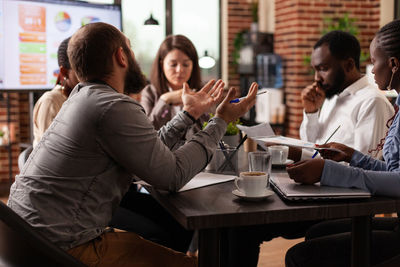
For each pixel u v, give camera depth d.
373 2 6.19
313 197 1.35
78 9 4.00
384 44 1.61
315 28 6.11
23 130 5.22
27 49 3.79
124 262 1.43
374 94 2.33
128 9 6.41
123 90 1.57
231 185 1.60
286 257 1.71
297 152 2.13
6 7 3.65
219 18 7.05
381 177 1.43
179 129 1.61
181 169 1.41
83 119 1.35
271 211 1.28
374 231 1.66
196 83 3.21
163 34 6.63
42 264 1.25
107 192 1.41
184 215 1.23
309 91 2.58
